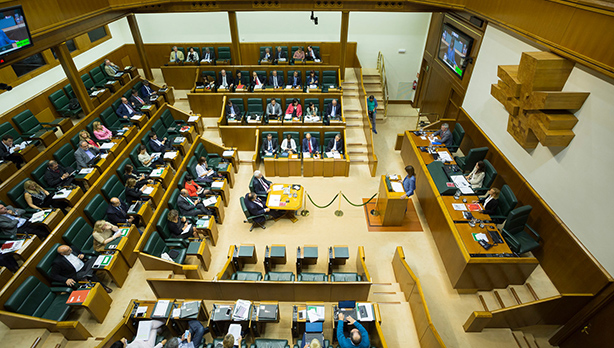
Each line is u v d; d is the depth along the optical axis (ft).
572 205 18.66
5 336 18.07
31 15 21.70
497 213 23.24
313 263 23.36
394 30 43.16
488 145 27.22
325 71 40.45
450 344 19.13
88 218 23.44
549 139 18.47
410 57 45.01
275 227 27.17
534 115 19.29
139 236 23.59
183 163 28.76
